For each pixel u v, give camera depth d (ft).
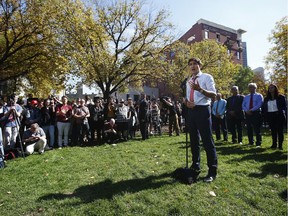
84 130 33.71
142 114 35.29
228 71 108.47
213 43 102.58
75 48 58.39
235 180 14.69
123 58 67.36
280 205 11.44
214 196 12.50
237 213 10.88
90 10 63.31
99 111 35.42
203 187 13.64
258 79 130.52
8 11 52.01
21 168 20.07
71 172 18.13
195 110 15.30
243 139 31.63
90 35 60.18
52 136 31.83
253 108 25.43
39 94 69.77
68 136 34.09
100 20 67.46
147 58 68.64
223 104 30.71
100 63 60.03
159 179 15.24
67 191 14.33
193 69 15.72
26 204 12.71
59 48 56.85
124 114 35.06
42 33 55.62
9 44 59.88
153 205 11.80
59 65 56.80
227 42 159.22
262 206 11.37
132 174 16.74
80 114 33.01
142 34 70.49
